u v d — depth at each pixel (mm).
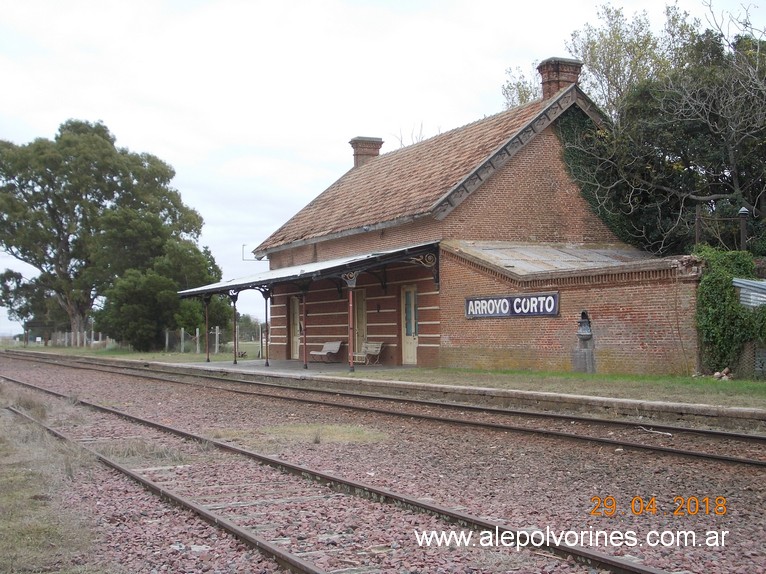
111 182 63406
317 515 7625
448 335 24172
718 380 16422
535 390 16109
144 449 11602
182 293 34250
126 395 20969
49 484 9250
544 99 27641
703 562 5965
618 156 26922
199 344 48094
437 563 6094
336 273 23438
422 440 12148
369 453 11133
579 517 7375
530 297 21156
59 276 63844
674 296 17906
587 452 10719
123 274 53125
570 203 26797
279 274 29141
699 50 28484
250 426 14281
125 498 8578
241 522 7441
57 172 61406
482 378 19641
